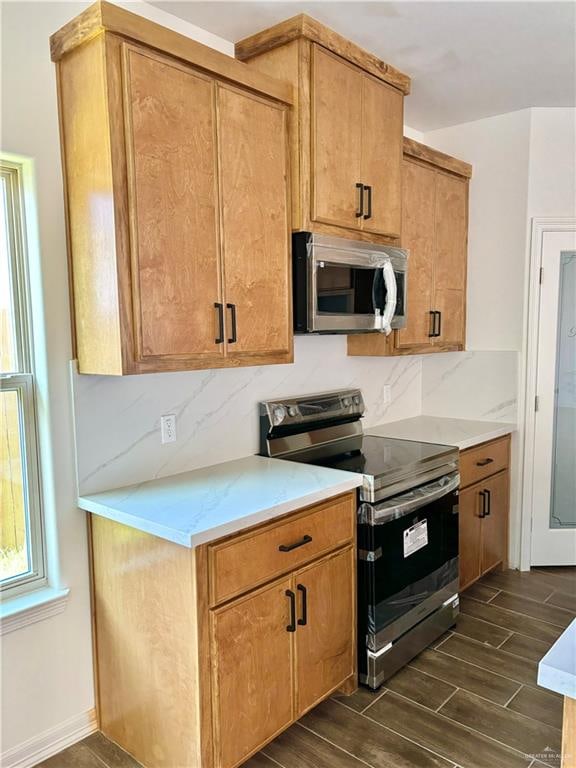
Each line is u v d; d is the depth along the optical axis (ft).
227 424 8.07
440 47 8.05
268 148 6.83
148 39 5.52
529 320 11.10
